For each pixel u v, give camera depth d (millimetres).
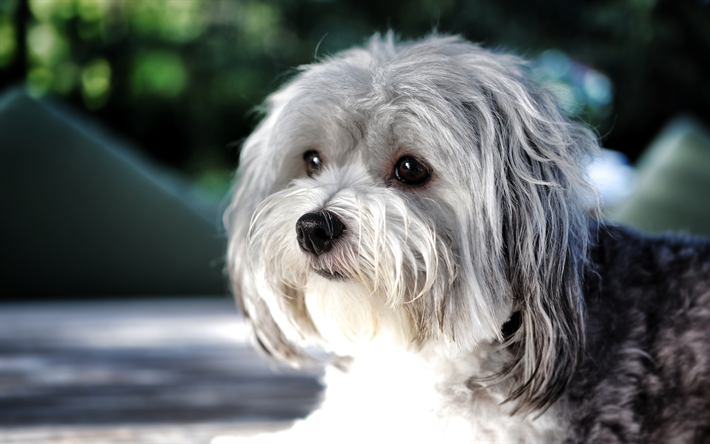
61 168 1282
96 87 3090
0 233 1234
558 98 625
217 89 3156
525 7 2688
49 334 988
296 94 613
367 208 552
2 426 709
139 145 3299
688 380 561
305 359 682
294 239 574
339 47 2652
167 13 3105
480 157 573
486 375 580
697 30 2455
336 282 570
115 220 1284
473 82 584
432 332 565
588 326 578
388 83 572
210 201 2395
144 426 715
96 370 852
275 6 2885
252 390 805
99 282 1270
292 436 607
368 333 578
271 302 602
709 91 2553
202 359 895
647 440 561
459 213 565
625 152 2760
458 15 2611
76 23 3074
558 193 578
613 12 2559
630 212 1494
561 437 560
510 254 579
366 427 583
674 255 591
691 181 1564
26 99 1329
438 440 562
